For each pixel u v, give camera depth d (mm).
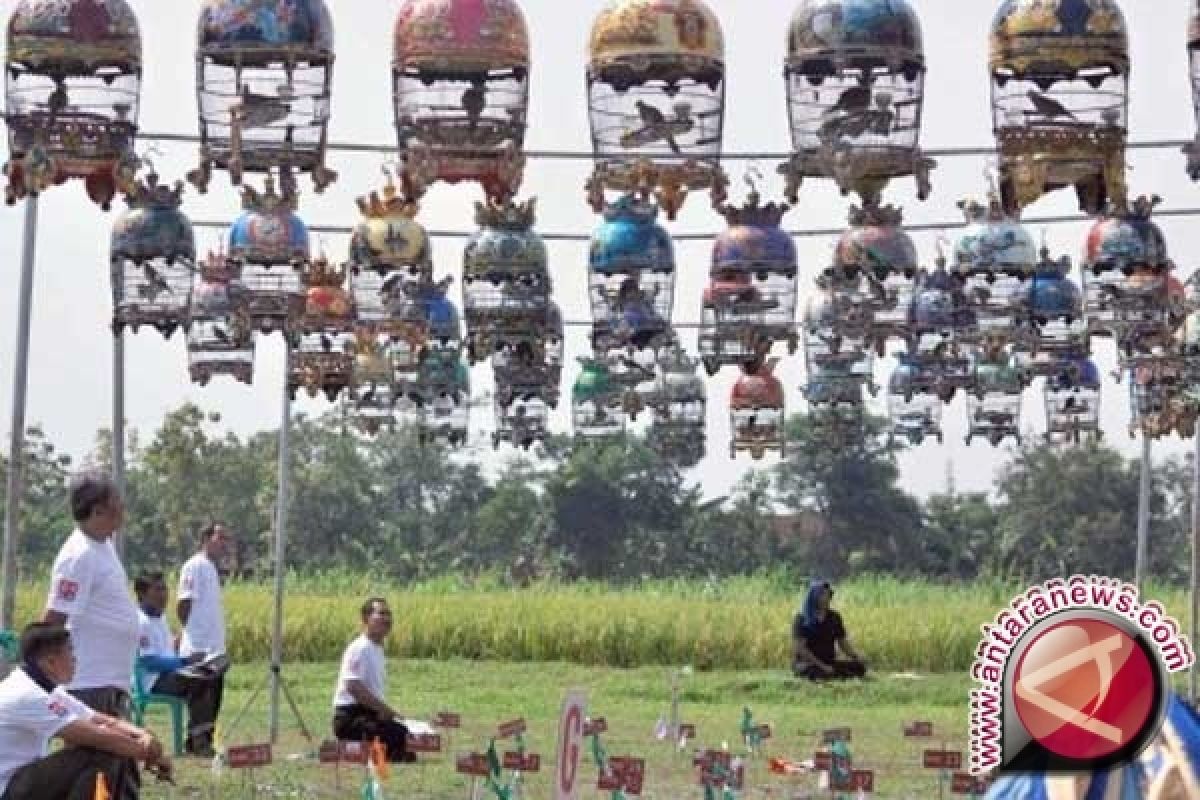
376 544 133375
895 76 19562
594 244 26703
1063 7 18672
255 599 62469
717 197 20375
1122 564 130750
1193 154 18938
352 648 30188
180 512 123875
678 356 37406
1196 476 35031
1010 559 131375
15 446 26625
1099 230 27234
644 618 58031
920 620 57438
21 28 19672
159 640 31844
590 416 37000
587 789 27125
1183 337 31094
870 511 129125
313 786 27375
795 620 47844
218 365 32156
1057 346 31297
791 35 19562
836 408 35281
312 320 29297
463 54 19281
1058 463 132375
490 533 135875
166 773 17250
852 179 19641
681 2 19859
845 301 30188
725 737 36094
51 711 16875
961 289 29672
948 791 27766
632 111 20594
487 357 27938
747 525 132125
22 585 69625
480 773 21000
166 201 26750
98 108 20328
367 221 27859
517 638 58438
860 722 39844
